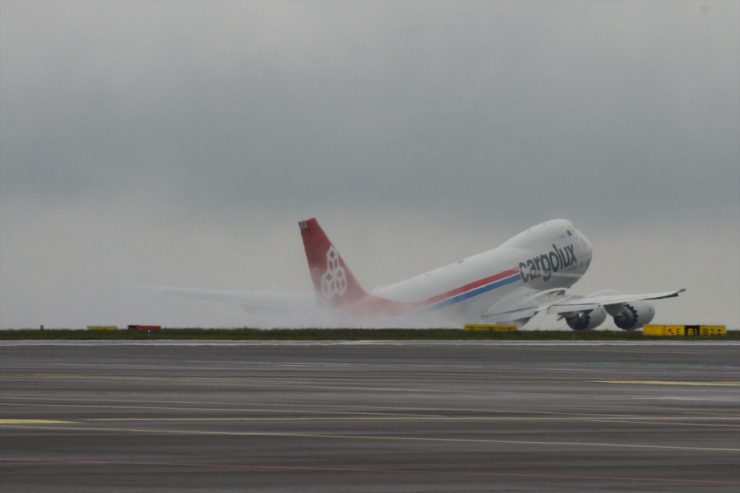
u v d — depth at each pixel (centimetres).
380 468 4938
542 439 5944
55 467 4919
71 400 8212
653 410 7612
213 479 4628
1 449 5466
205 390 9275
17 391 9081
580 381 10644
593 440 5900
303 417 7056
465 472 4831
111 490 4356
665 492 4378
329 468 4934
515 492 4369
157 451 5441
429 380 10681
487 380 10731
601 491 4391
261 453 5391
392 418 7019
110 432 6184
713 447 5638
